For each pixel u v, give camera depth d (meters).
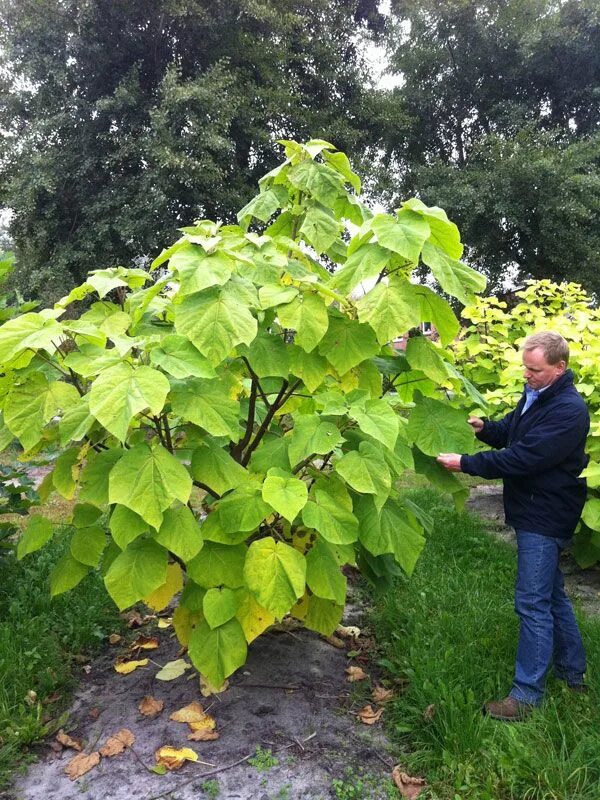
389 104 16.97
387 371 2.65
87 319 2.65
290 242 2.66
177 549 2.16
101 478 2.29
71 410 2.20
